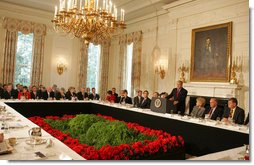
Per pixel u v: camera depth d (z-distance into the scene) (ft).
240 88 20.16
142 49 31.89
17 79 31.24
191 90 24.08
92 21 14.19
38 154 6.64
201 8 23.47
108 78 37.45
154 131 14.28
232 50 20.94
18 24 30.35
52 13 31.73
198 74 23.79
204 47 23.25
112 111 21.47
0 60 29.66
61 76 33.91
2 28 29.73
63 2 14.20
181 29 25.94
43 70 32.60
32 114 21.70
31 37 32.27
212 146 12.87
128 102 25.93
